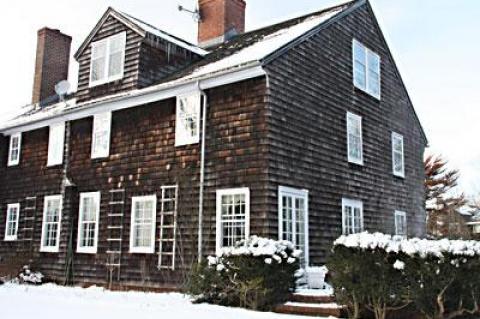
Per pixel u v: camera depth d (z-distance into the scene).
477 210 35.12
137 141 14.83
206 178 12.90
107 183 15.33
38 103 21.80
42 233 17.00
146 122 14.74
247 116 12.43
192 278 10.98
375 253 8.41
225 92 12.96
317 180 13.43
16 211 18.34
